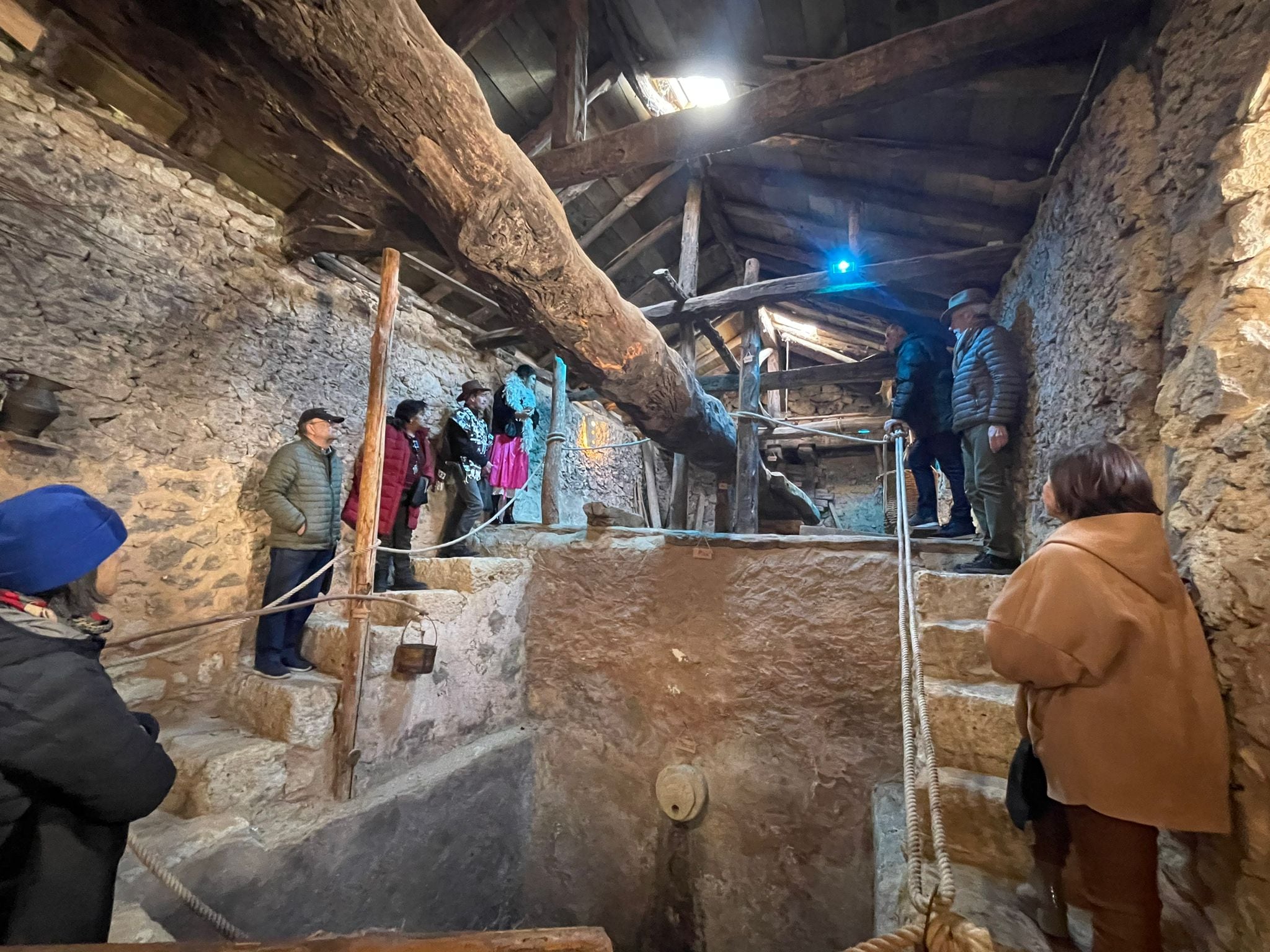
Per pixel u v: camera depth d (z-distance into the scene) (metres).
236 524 3.25
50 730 0.94
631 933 3.34
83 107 2.76
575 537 4.04
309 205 3.47
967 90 2.62
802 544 3.35
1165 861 1.43
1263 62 1.37
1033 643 1.23
